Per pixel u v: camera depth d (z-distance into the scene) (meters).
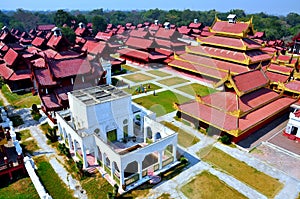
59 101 33.31
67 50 52.12
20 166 23.58
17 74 45.19
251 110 30.86
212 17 165.50
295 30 142.88
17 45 59.62
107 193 21.59
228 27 51.81
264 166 25.30
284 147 28.41
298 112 29.78
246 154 27.20
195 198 21.30
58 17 115.56
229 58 49.34
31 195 21.42
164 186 22.64
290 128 30.12
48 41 55.00
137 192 21.91
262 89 35.03
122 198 21.19
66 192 21.97
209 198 21.33
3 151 24.38
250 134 31.05
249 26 48.62
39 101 40.69
